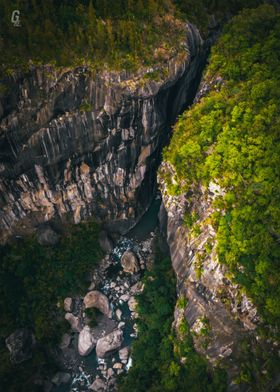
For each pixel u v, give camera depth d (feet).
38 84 166.81
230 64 169.58
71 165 183.83
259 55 168.55
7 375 174.50
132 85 168.25
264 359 137.28
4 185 184.03
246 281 135.03
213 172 142.82
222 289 141.79
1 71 162.20
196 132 154.40
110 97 169.48
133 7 177.68
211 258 143.74
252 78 161.89
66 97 168.35
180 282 165.89
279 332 132.67
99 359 182.60
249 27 177.88
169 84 176.14
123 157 186.50
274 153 140.87
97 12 174.29
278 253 132.05
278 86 153.58
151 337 173.58
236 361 143.33
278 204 134.62
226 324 144.05
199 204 153.28
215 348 147.13
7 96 163.84
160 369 163.53
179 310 162.40
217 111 155.63
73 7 174.70
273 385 134.82
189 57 179.93
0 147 171.63
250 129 146.61
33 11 168.45
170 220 169.89
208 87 175.11
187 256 157.48
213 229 143.54
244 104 152.76
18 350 177.78
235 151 143.23
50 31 164.86
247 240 134.92
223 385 144.25
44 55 164.76
